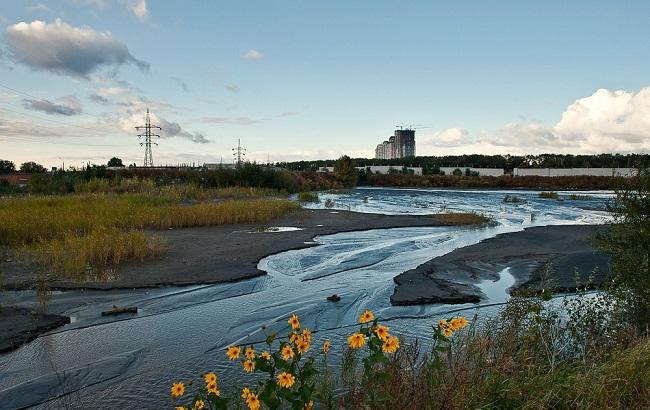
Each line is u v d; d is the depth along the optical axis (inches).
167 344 293.3
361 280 457.1
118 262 501.4
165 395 228.2
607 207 316.2
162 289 413.1
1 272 448.8
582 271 482.3
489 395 164.6
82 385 239.3
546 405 161.9
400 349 189.9
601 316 252.7
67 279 430.6
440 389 161.8
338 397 190.2
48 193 1348.4
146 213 824.3
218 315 350.6
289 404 170.6
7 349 279.9
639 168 298.2
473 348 197.8
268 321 339.0
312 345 287.3
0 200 987.3
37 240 624.4
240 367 258.5
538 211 1277.1
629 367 176.9
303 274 479.2
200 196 1400.1
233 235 719.1
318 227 832.9
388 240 701.3
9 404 221.1
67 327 320.8
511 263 523.2
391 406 154.6
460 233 794.2
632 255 280.5
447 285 430.9
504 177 2970.0
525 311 248.4
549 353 211.0
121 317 342.6
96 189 1424.7
